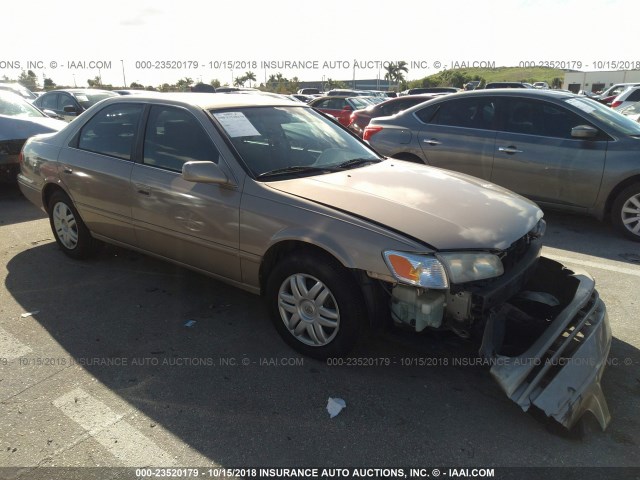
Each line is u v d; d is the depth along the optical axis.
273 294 3.13
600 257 4.85
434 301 2.56
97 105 4.29
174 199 3.47
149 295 3.95
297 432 2.46
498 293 2.61
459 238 2.59
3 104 7.62
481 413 2.60
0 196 7.30
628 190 5.24
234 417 2.55
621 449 2.34
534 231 3.09
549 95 5.77
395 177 3.37
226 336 3.34
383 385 2.82
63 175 4.34
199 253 3.47
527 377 2.46
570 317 2.64
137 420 2.53
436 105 6.57
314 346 3.02
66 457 2.28
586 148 5.38
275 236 2.96
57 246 5.06
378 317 2.77
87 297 3.90
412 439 2.41
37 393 2.73
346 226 2.73
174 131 3.61
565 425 2.30
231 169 3.22
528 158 5.73
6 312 3.65
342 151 3.85
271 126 3.69
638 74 48.09
